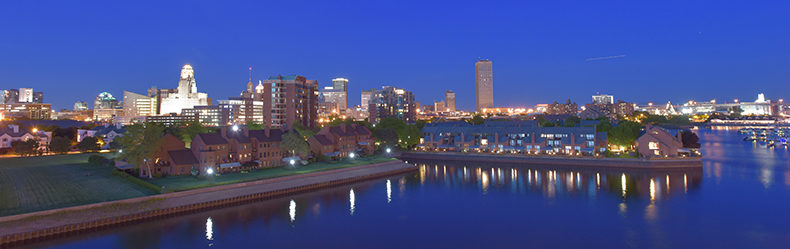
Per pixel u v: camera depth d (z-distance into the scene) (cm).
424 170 14050
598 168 13538
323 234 7175
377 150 17000
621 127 14850
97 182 9381
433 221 7925
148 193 8281
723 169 12988
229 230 7288
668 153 13562
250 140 11744
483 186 11088
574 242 6725
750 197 9262
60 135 18725
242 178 10012
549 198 9562
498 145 16438
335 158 14050
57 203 7362
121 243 6556
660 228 7300
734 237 6800
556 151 15262
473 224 7719
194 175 10288
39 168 11500
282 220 7919
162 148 10406
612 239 6819
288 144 12344
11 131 16238
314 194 10075
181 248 6431
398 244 6719
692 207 8538
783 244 6456
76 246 6388
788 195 9375
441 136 18100
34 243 6381
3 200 7550
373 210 8681
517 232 7238
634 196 9562
